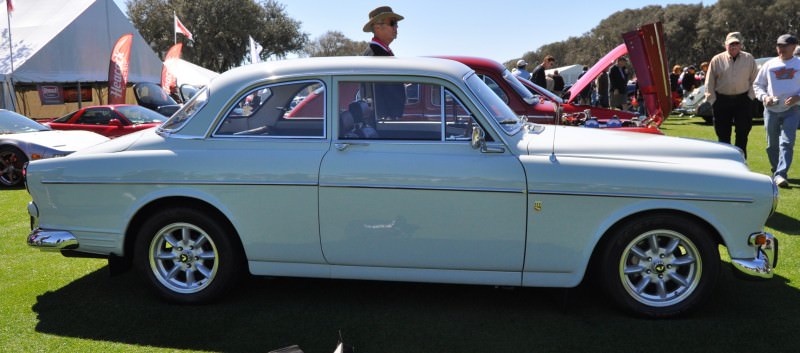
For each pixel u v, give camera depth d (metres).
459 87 3.39
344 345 2.40
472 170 3.23
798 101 6.42
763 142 11.03
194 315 3.50
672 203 3.13
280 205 3.38
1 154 8.38
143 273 3.62
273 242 3.43
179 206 3.52
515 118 3.70
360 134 3.45
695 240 3.19
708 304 3.55
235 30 41.41
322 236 3.38
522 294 3.79
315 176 3.33
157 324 3.38
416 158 3.30
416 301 3.70
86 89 18.11
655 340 3.08
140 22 40.72
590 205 3.17
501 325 3.32
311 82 3.49
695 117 17.92
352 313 3.52
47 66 15.98
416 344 3.09
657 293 3.33
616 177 3.15
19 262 4.61
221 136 3.54
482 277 3.34
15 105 15.34
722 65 6.75
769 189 3.12
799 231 5.01
